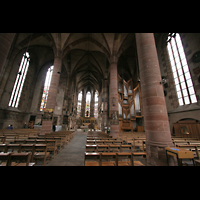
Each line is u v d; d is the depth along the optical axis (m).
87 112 38.34
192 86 10.33
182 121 10.69
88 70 26.72
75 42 15.35
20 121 16.89
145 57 5.54
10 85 14.03
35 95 19.59
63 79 22.25
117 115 12.02
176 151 3.43
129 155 3.22
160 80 5.09
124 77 22.77
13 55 13.97
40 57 19.62
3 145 3.62
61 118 20.30
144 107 5.21
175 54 12.45
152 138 4.57
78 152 5.76
